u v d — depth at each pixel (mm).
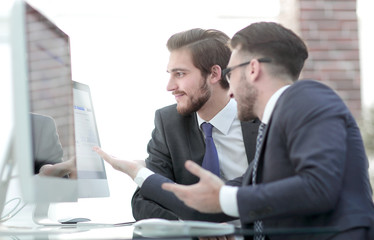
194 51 2246
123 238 1374
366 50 5566
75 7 4094
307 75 5461
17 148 1367
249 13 4844
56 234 1638
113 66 3936
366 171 1525
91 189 2166
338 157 1391
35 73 1560
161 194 1967
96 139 2312
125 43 4035
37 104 1612
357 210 1432
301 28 5492
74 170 1827
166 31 4164
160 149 2287
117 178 2725
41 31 1627
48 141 1710
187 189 1466
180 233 1377
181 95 2262
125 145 3510
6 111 1596
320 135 1404
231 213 1432
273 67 1638
